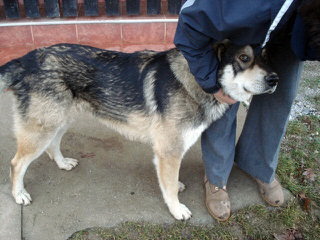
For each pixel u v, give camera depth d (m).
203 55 2.00
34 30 4.53
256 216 2.73
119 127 2.78
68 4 4.59
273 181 2.86
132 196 2.82
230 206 2.78
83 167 3.07
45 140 2.63
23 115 2.55
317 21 1.59
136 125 2.65
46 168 3.04
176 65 2.37
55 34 4.61
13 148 3.18
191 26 1.85
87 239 2.46
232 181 3.03
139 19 4.64
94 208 2.69
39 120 2.53
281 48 2.23
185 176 3.07
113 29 4.67
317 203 2.88
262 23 1.71
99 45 4.70
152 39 4.81
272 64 2.34
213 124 2.54
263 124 2.61
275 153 2.67
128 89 2.52
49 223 2.55
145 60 2.54
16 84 2.52
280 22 1.75
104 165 3.11
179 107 2.37
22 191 2.70
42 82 2.48
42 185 2.87
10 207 2.63
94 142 3.37
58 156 2.98
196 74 2.06
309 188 2.99
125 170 3.07
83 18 4.64
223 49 2.17
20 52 4.47
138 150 3.30
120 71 2.52
